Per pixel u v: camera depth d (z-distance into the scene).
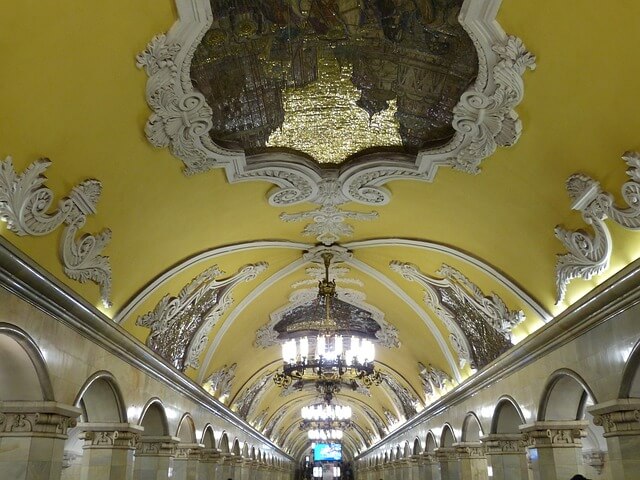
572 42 5.30
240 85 6.68
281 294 13.82
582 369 7.69
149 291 9.05
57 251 6.46
